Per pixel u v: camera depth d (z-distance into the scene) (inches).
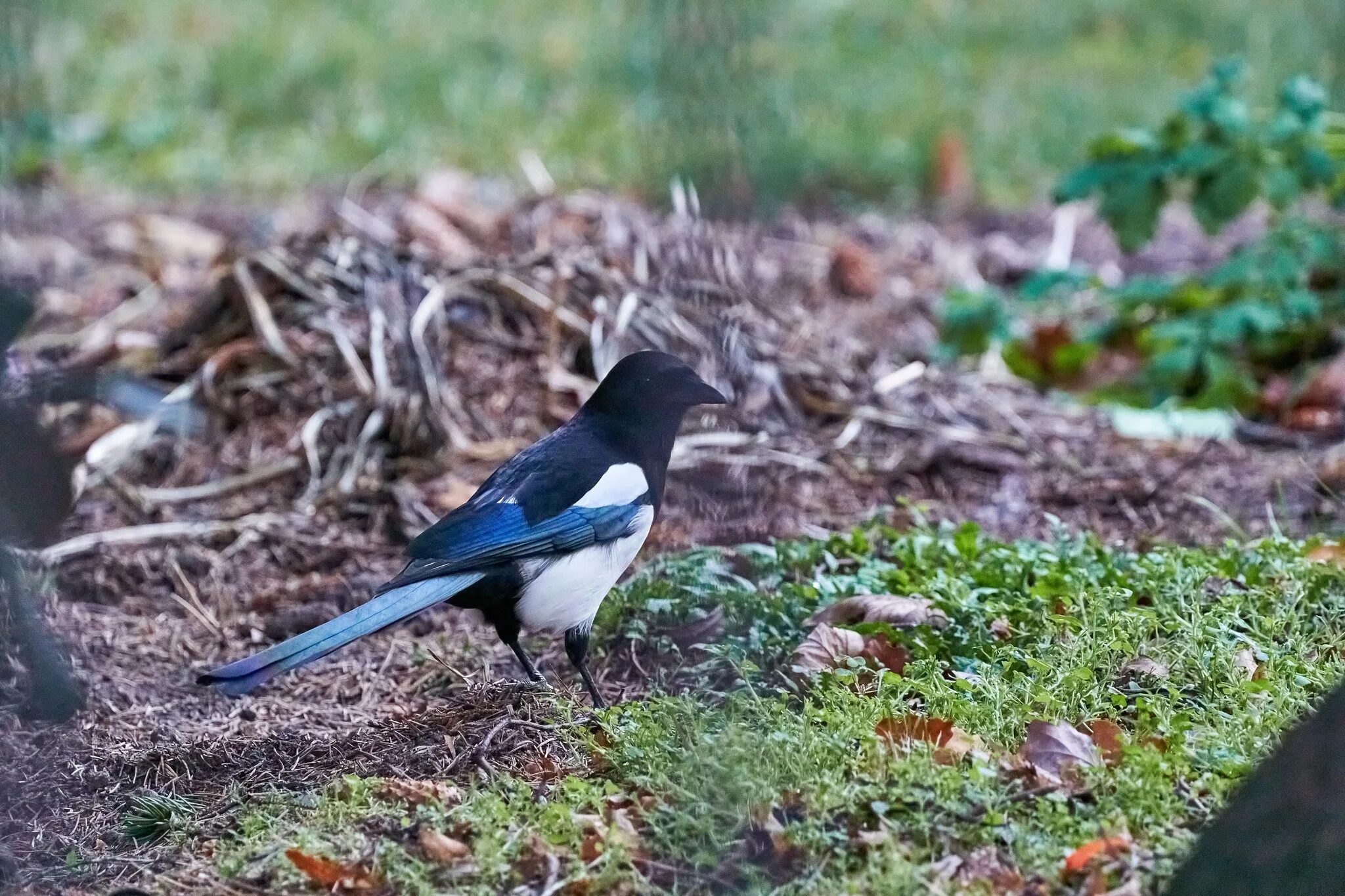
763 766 288.7
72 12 972.6
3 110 651.5
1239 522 446.6
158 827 307.0
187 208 740.0
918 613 355.3
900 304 635.5
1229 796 268.7
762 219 613.9
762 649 349.1
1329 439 511.5
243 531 456.8
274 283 533.3
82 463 478.0
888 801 281.3
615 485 344.8
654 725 315.0
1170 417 524.7
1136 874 259.3
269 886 277.6
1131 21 975.0
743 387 500.1
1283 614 350.6
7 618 350.6
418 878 270.4
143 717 364.8
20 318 395.5
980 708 310.3
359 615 318.3
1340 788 220.4
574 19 999.6
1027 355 580.4
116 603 428.5
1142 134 539.8
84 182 774.5
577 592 342.3
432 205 617.6
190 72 917.8
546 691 347.9
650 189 559.8
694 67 315.3
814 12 977.5
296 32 987.3
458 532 333.7
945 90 877.2
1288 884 224.2
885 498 473.1
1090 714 313.4
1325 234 551.5
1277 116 533.6
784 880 267.6
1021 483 482.3
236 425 502.0
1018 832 270.2
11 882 287.9
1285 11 928.9
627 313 507.2
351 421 494.0
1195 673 328.8
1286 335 555.2
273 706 373.1
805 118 794.8
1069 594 358.3
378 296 522.6
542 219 583.2
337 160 805.2
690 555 404.5
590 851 275.4
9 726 348.5
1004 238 721.6
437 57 941.8
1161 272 677.9
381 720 354.6
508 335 522.0
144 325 573.0
